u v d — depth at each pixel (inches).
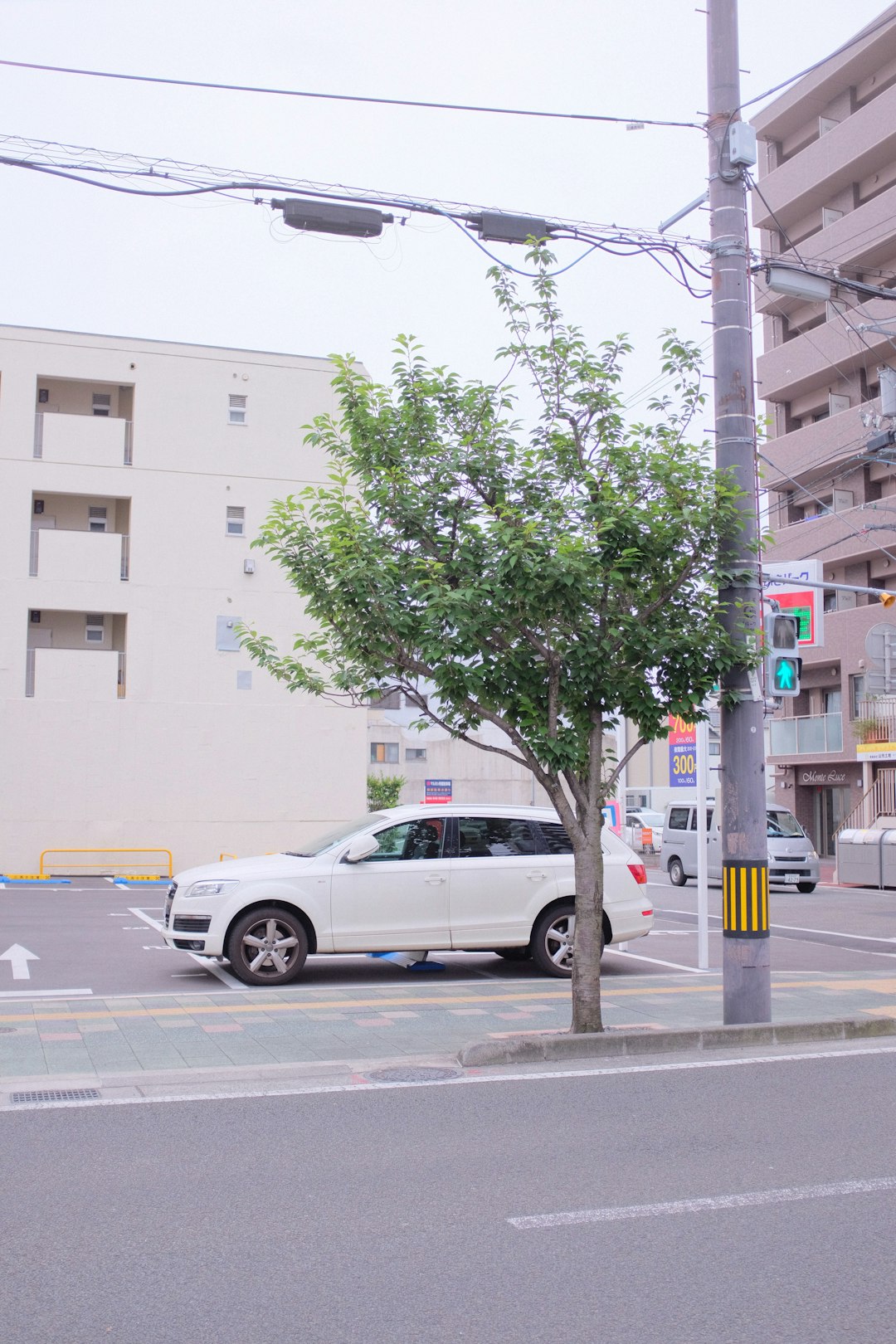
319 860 463.8
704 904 519.8
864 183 1444.4
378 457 352.5
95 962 521.0
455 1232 189.6
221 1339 151.2
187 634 1209.4
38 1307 160.6
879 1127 254.7
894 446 745.6
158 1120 257.9
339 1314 158.7
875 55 1419.8
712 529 347.3
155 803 1184.8
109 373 1210.6
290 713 1237.7
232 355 1250.6
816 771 1489.9
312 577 345.4
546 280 353.4
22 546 1166.3
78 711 1168.8
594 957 347.3
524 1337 152.0
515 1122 257.3
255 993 434.0
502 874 478.9
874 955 603.2
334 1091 286.7
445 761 2181.3
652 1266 176.2
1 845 1135.0
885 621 1349.7
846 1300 164.6
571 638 345.4
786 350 1499.8
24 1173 218.8
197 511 1223.5
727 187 378.6
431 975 494.0
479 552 338.0
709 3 383.9
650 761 2529.5
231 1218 195.2
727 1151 235.6
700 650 351.6
